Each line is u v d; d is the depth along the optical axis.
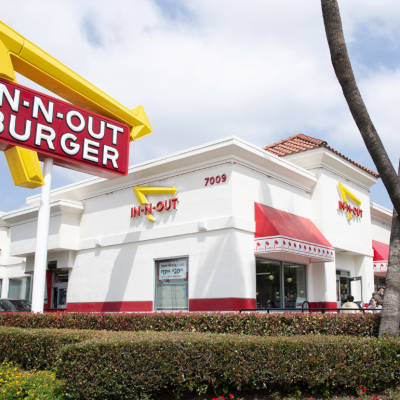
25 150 11.71
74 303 18.08
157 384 6.79
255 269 14.16
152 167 15.94
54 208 18.30
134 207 16.70
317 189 17.47
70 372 6.77
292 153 18.09
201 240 14.31
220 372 6.92
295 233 14.85
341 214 18.48
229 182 14.02
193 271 14.30
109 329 11.46
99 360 6.71
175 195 15.47
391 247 9.46
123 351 6.78
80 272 18.20
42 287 12.74
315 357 7.20
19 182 11.90
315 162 17.69
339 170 18.83
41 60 11.78
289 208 16.23
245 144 14.31
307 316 9.53
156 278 15.54
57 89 12.66
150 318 11.06
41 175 12.02
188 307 14.20
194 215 14.73
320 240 16.06
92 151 12.98
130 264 16.36
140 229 16.31
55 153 12.12
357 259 20.02
